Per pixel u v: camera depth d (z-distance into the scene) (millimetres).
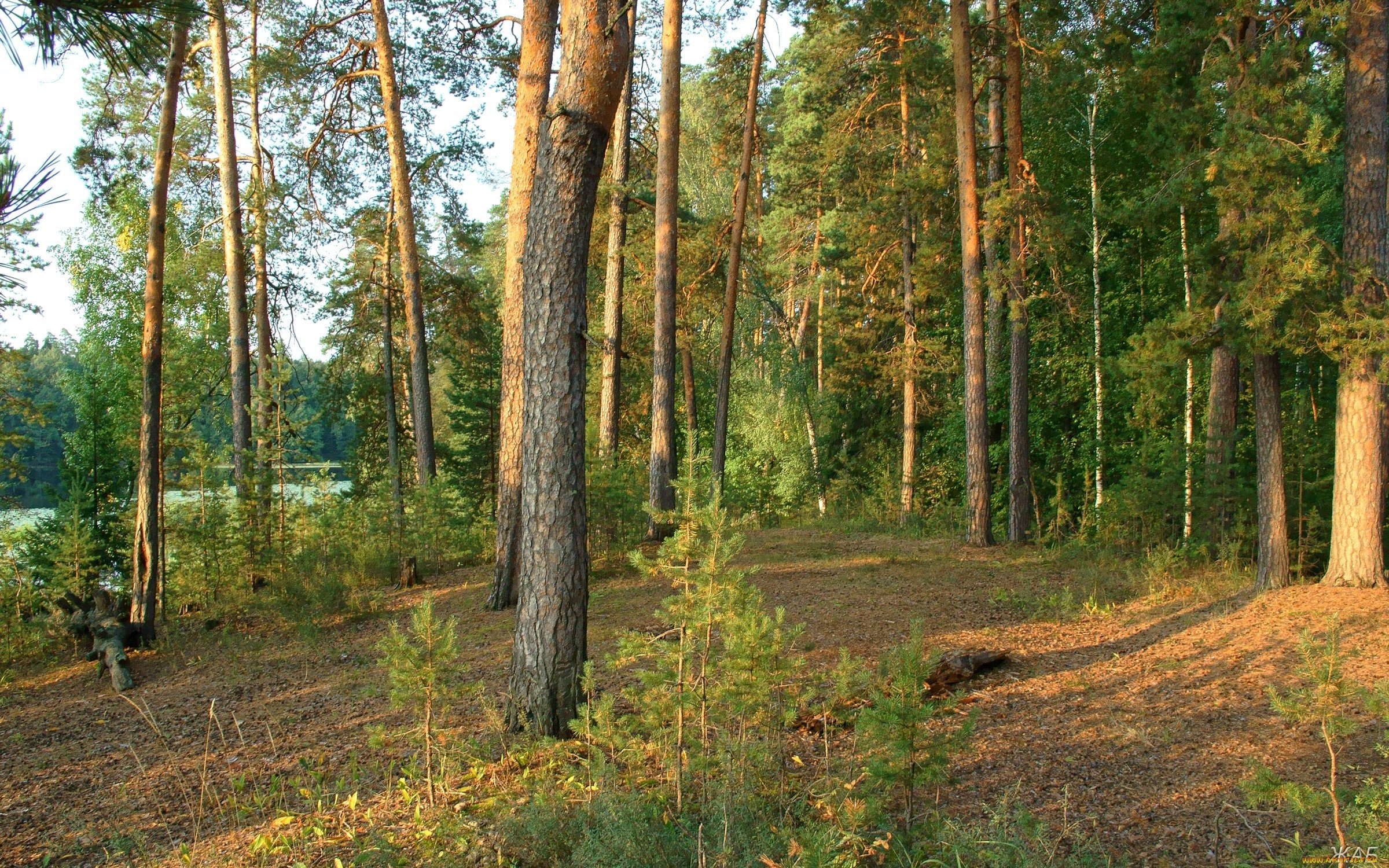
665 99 15789
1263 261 8953
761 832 3955
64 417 27734
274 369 14594
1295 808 3525
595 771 4707
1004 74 16219
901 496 23141
